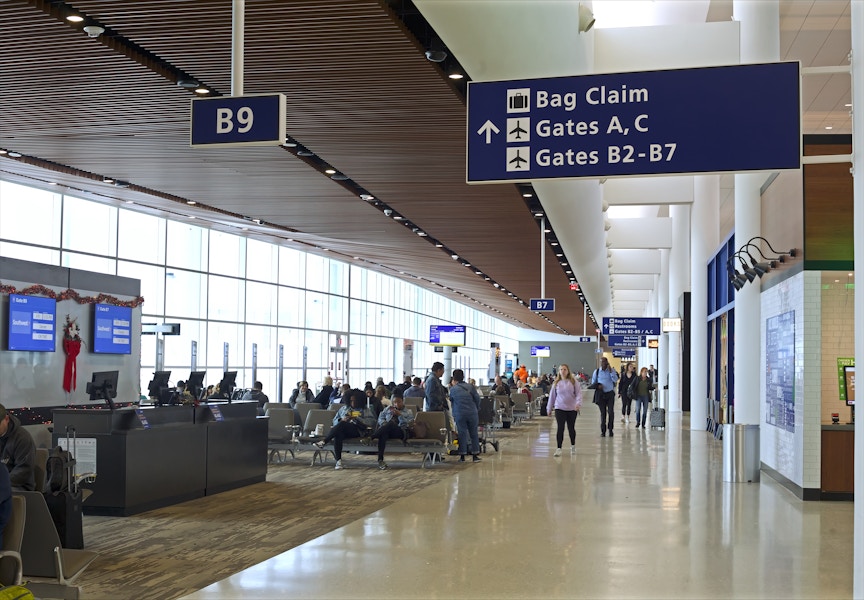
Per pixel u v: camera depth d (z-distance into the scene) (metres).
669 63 14.33
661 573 6.80
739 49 14.01
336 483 12.76
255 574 6.71
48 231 18.84
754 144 5.89
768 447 13.28
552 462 15.23
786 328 11.99
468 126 6.33
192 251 23.92
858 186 5.63
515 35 7.81
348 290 34.09
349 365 34.28
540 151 6.21
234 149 11.99
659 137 6.04
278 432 15.46
